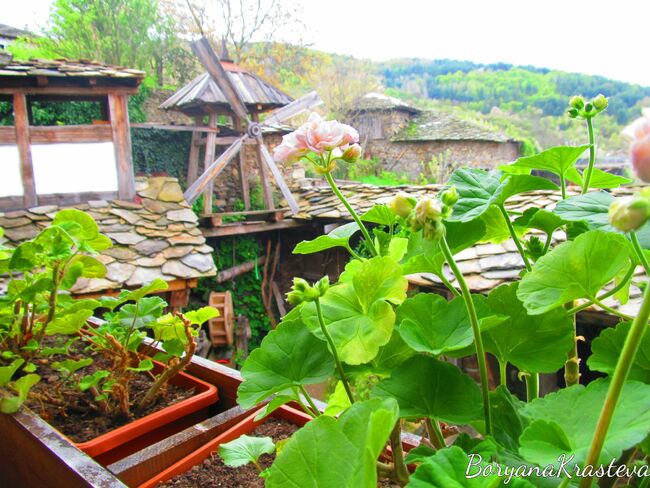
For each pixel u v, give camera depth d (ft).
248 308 24.23
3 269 4.50
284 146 2.31
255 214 23.06
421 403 1.86
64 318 4.27
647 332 1.80
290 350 2.24
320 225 22.62
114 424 3.88
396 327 1.92
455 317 1.96
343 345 1.98
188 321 3.82
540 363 2.03
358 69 36.76
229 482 2.89
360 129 34.99
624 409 1.44
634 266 1.85
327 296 2.15
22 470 3.37
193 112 23.47
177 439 3.23
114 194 18.03
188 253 16.81
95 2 29.50
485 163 28.91
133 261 15.72
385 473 2.01
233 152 21.16
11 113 20.74
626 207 1.10
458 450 1.46
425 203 1.61
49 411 4.00
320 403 3.47
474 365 11.11
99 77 17.03
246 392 2.14
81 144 17.25
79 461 2.74
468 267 11.38
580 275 1.80
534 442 1.42
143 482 2.99
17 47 30.66
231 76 22.13
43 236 4.07
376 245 2.41
